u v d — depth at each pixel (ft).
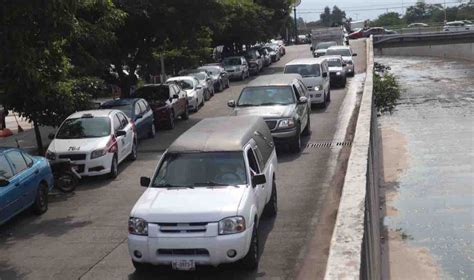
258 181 31.27
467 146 95.61
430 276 48.08
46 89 55.88
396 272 49.21
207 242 27.17
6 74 50.80
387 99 122.21
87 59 67.92
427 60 270.05
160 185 31.32
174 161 32.37
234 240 27.32
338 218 22.25
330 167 51.06
